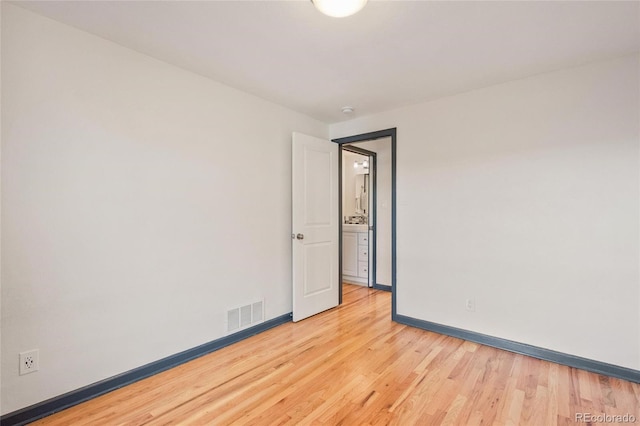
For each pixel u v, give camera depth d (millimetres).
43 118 1802
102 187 2025
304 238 3414
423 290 3152
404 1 1645
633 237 2178
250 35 1979
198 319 2543
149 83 2252
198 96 2543
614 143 2240
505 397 1966
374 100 3113
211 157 2639
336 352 2604
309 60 2309
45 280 1809
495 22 1831
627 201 2197
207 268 2607
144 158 2225
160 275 2311
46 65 1811
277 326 3209
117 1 1655
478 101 2826
